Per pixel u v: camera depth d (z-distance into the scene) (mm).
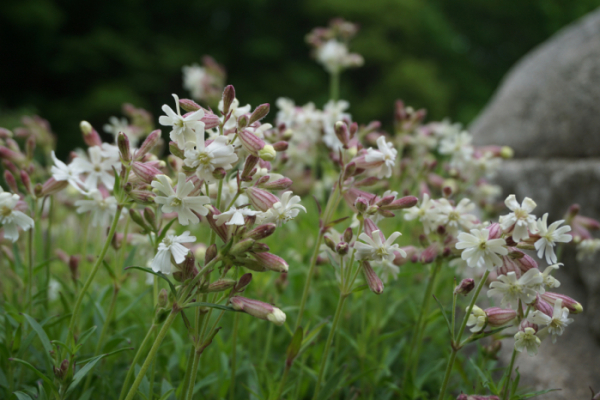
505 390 350
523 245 339
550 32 2887
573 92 569
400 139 509
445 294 520
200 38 2672
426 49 2691
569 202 527
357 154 380
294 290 486
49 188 377
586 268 475
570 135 558
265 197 332
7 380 364
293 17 2709
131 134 535
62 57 2256
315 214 512
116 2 2457
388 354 422
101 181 393
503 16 2920
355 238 372
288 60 2617
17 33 2258
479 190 520
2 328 390
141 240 411
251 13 2641
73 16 2416
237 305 318
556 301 336
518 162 618
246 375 417
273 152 327
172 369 415
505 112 676
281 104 501
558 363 443
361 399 415
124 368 410
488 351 391
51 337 389
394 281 492
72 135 2148
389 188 500
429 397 436
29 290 379
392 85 2387
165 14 2656
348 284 357
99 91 2188
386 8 2541
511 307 335
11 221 351
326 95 2389
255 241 315
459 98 2705
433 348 466
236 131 333
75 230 622
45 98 2395
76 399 377
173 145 325
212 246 323
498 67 2990
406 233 573
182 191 321
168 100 2494
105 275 506
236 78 2523
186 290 318
